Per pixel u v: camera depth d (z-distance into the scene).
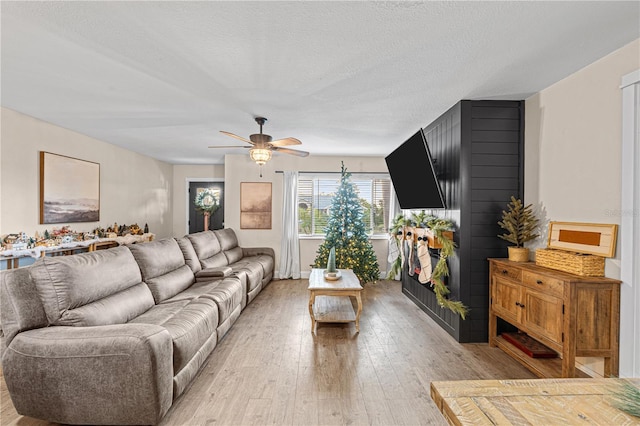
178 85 2.87
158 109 3.53
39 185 3.95
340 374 2.54
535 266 2.68
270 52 2.28
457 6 1.75
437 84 2.84
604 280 2.17
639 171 2.10
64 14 1.85
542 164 2.98
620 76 2.21
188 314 2.59
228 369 2.62
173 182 7.59
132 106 3.44
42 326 2.02
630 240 2.12
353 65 2.47
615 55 2.25
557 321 2.29
